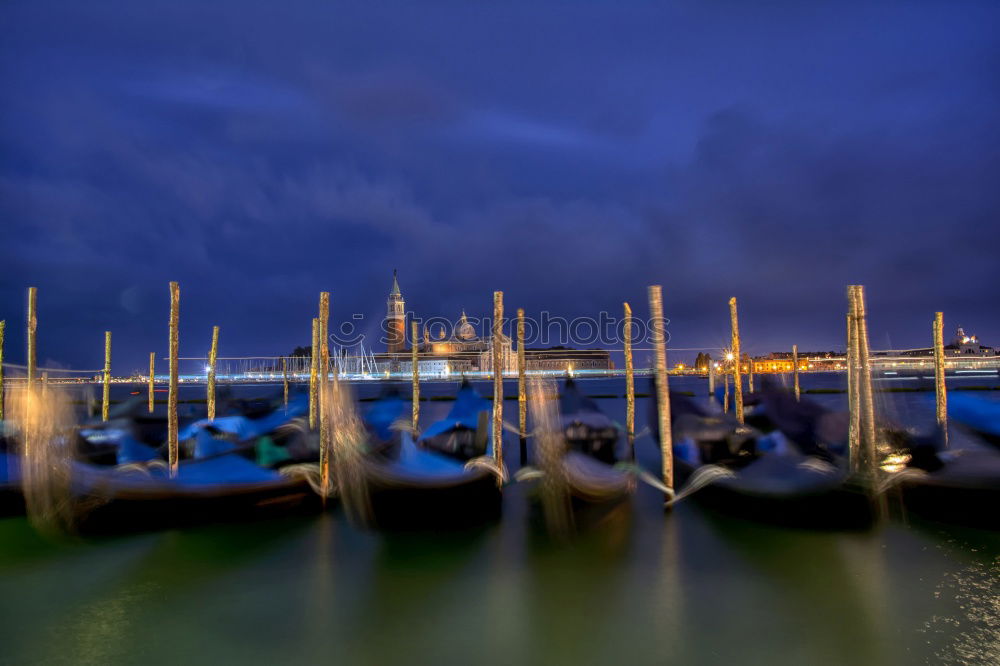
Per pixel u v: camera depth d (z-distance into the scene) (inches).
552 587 348.5
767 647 282.2
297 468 497.7
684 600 329.4
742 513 462.0
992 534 423.5
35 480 426.3
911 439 569.0
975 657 270.8
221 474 458.9
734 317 840.9
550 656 276.8
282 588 348.8
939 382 803.4
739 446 570.6
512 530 448.1
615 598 333.4
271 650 283.3
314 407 761.0
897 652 275.6
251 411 973.8
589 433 596.7
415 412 1018.1
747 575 361.4
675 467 556.1
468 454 571.2
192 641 291.9
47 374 786.2
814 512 430.9
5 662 273.7
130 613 319.9
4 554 398.9
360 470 427.8
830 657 272.7
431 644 287.7
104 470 445.4
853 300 508.7
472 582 355.9
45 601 333.1
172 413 551.2
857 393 505.7
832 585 346.6
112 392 2669.8
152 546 415.5
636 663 270.1
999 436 567.8
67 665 271.3
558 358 5280.5
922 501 450.9
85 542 416.8
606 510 468.1
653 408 678.5
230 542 425.7
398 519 426.3
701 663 269.4
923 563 376.8
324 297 539.8
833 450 561.3
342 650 282.5
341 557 397.4
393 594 341.1
